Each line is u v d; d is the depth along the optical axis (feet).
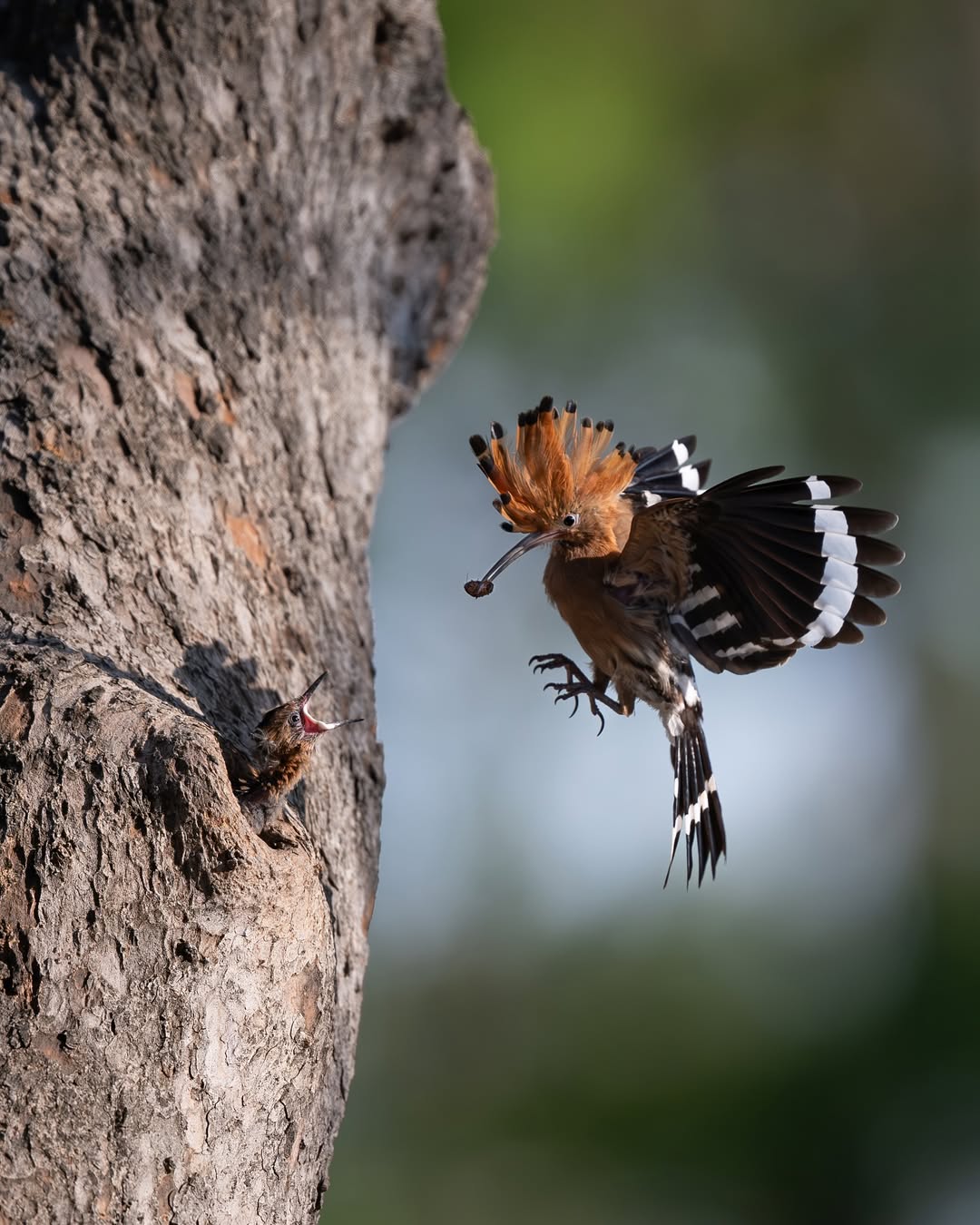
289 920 20.90
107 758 20.65
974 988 73.41
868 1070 69.77
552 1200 67.00
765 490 27.07
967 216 77.97
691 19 70.85
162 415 27.32
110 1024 19.95
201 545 26.53
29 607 23.72
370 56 33.78
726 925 73.67
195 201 29.76
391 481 71.87
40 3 29.50
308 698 24.00
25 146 28.71
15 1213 19.12
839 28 74.59
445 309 36.29
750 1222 66.44
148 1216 19.90
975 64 77.36
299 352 30.63
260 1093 21.08
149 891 20.26
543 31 66.74
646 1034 70.69
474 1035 70.85
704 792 31.89
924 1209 66.28
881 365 77.66
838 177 77.25
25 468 25.31
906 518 78.48
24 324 26.73
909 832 79.00
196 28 30.22
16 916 20.02
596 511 30.60
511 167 66.69
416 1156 68.23
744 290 76.33
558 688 33.06
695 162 73.36
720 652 29.45
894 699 80.18
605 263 71.31
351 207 33.60
